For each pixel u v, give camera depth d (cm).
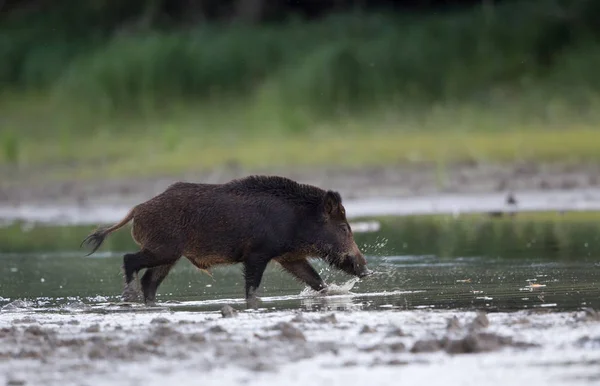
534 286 2952
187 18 12362
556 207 5684
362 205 6288
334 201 3131
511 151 7419
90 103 10144
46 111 10288
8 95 10869
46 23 12500
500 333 2177
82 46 11619
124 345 2161
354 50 9762
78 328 2470
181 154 8438
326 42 10406
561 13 9944
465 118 8694
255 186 3147
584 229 4553
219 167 7794
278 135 8781
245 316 2612
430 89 9362
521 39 9781
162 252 3083
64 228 5919
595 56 9306
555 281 3047
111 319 2669
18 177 8394
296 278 3228
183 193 3120
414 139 8156
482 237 4469
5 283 3650
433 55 9700
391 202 6350
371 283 3247
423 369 1897
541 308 2530
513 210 5644
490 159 7275
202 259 3138
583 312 2356
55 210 6994
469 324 2266
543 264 3472
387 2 11650
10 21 12700
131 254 3098
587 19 9844
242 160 7938
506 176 6825
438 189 6662
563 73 9238
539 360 1928
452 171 7075
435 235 4631
